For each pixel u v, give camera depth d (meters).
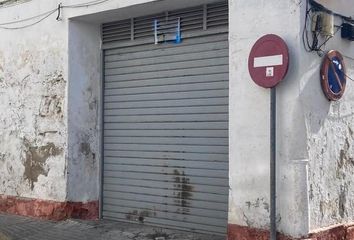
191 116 8.29
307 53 6.62
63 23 9.41
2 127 10.58
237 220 7.01
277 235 6.57
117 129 9.38
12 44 10.45
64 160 9.28
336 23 7.16
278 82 6.40
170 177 8.55
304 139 6.52
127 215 9.16
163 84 8.69
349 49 7.48
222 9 7.91
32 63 10.02
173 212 8.49
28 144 10.04
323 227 6.81
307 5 6.61
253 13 6.92
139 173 8.99
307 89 6.62
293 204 6.46
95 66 9.65
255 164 6.85
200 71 8.19
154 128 8.80
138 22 9.07
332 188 7.01
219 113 7.93
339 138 7.19
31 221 9.46
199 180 8.16
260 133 6.82
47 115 9.67
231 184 7.09
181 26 8.44
